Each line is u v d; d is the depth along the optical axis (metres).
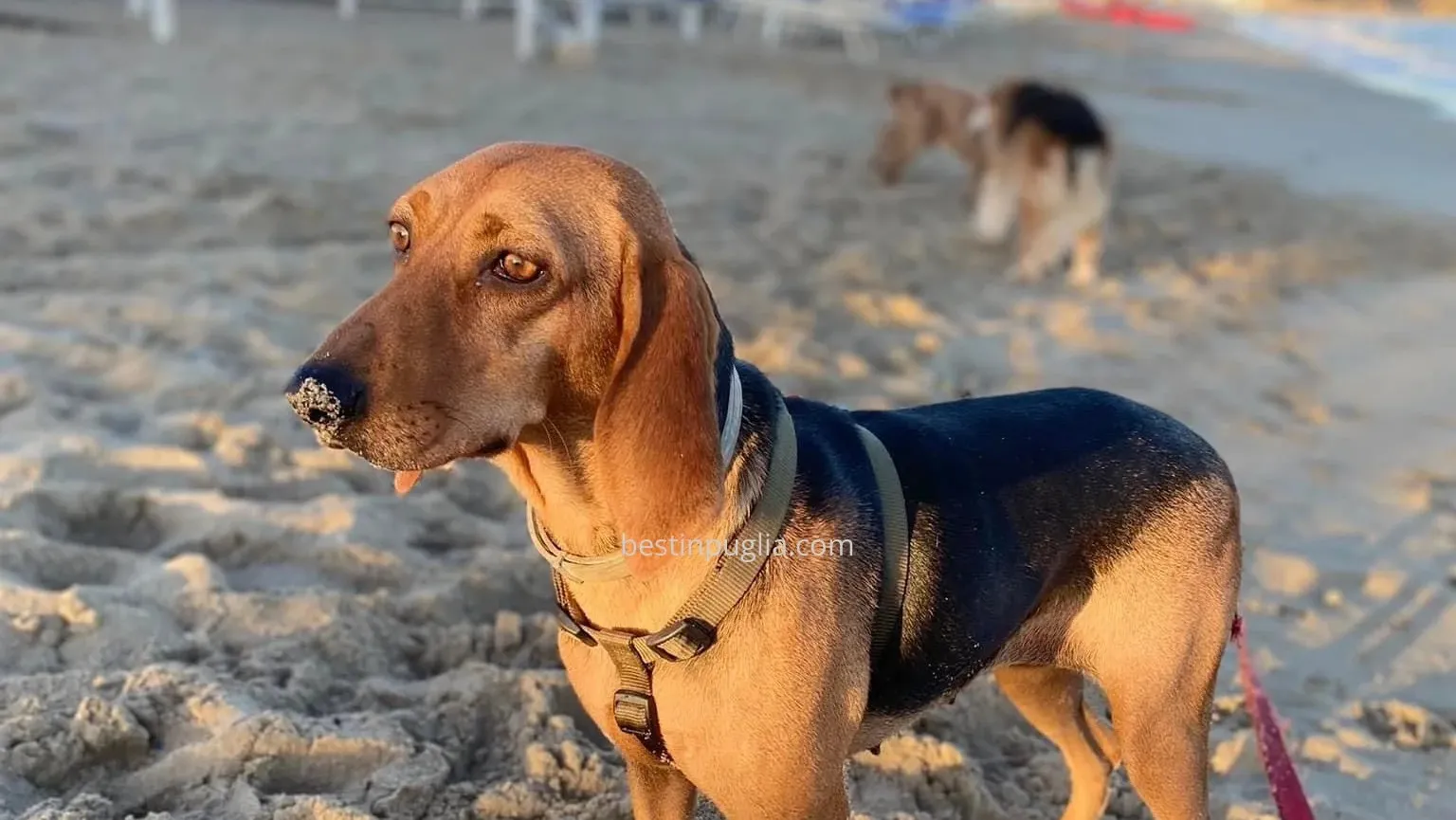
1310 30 11.27
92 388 1.47
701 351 0.62
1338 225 3.21
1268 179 3.74
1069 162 2.45
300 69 3.69
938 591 0.71
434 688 1.00
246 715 0.91
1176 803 0.79
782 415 0.69
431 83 3.71
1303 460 1.68
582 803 0.89
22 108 2.78
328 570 1.16
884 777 0.95
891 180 3.24
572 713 1.01
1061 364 1.98
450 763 0.92
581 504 0.66
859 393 1.73
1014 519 0.75
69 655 0.98
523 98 3.67
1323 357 2.15
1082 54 7.25
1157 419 0.82
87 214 2.10
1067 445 0.78
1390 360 2.15
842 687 0.67
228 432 1.37
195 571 1.09
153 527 1.20
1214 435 1.74
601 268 0.62
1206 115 5.16
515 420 0.62
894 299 2.20
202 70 3.49
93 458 1.27
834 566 0.67
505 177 0.62
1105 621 0.78
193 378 1.49
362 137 2.89
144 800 0.85
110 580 1.09
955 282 2.44
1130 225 3.01
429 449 0.59
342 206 2.34
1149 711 0.78
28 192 2.17
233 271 1.93
